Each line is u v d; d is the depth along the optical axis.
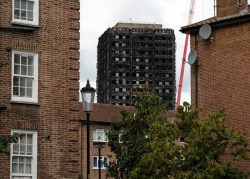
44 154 44.00
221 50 57.97
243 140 45.19
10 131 42.78
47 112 44.44
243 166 54.81
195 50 60.00
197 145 44.22
